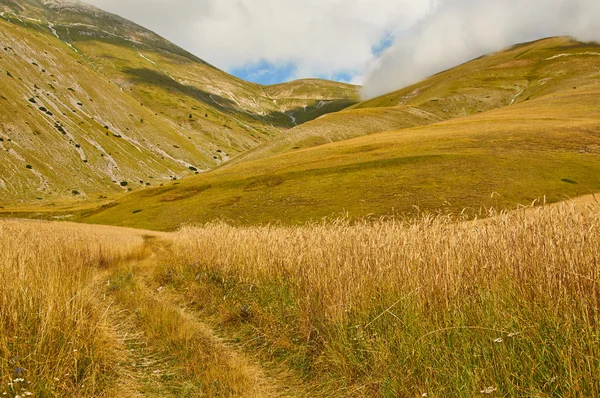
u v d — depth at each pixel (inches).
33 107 4960.6
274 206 1854.1
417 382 176.6
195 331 280.2
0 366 167.0
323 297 274.5
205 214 1975.9
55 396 164.4
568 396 132.7
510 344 163.0
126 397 183.5
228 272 445.4
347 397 190.5
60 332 200.7
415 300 217.6
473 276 221.8
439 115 5492.1
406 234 295.6
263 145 4507.9
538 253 205.8
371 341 210.4
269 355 246.1
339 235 344.8
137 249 890.1
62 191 4097.0
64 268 329.1
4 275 230.4
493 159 1883.6
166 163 6063.0
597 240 194.7
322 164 2453.2
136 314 321.1
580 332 151.3
